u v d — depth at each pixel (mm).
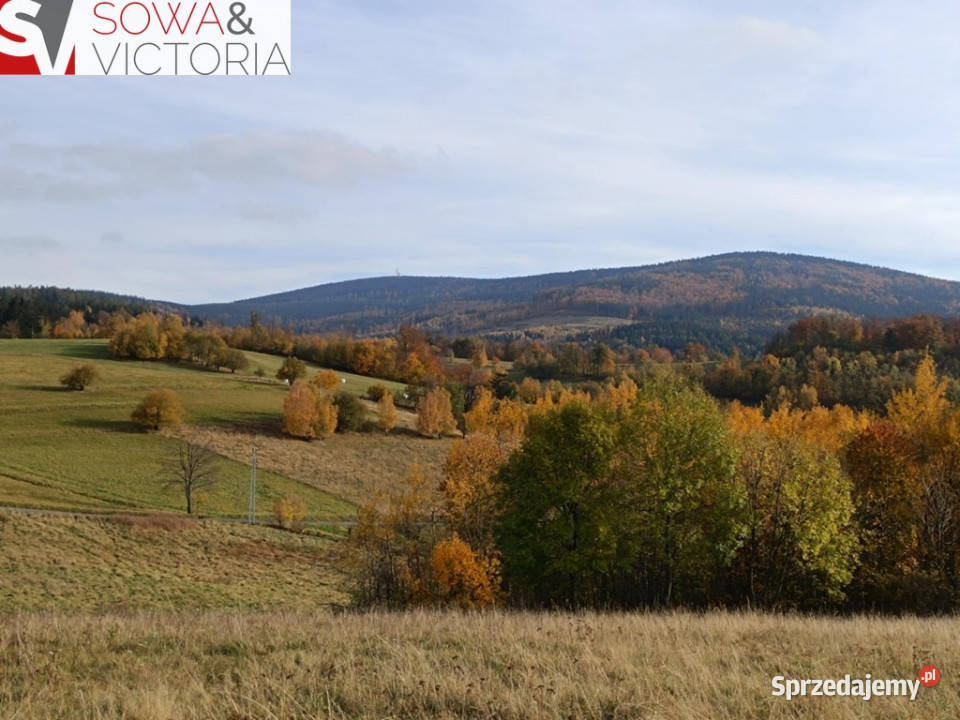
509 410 84625
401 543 40094
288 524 60406
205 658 10633
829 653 11664
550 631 12852
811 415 68125
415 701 8602
